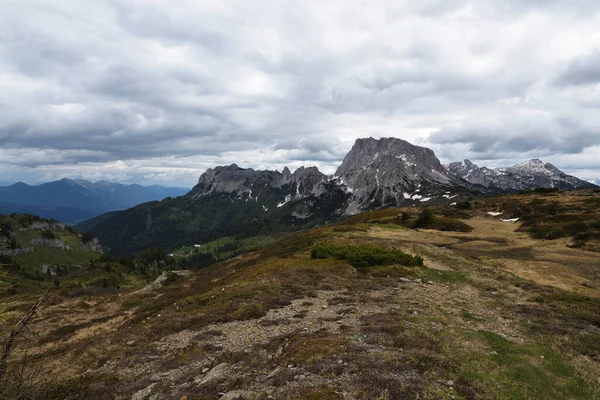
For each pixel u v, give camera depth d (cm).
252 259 7019
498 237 7769
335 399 1032
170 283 7275
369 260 4009
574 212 9644
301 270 3641
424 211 10162
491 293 2866
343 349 1428
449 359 1369
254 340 1798
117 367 1655
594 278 4559
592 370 1412
